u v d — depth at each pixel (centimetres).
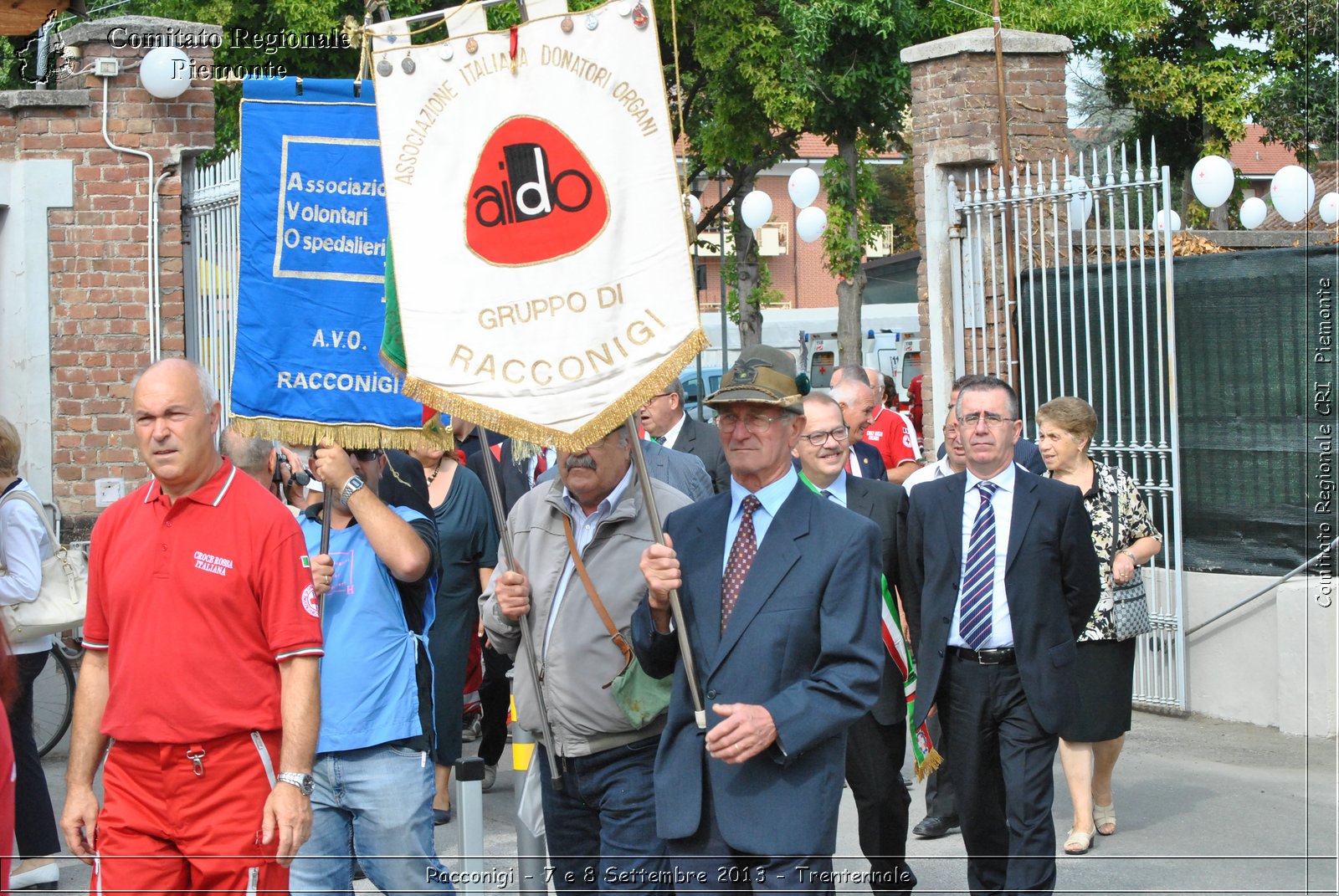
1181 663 916
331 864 471
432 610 502
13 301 1152
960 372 1085
